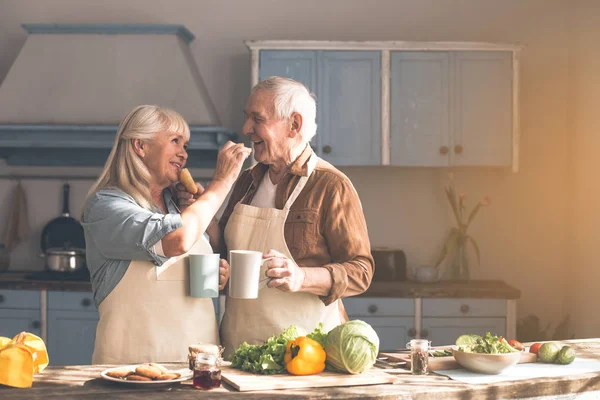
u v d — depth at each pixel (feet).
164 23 15.61
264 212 7.02
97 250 6.74
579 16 14.66
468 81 14.06
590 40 14.08
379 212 15.35
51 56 14.60
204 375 5.11
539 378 5.59
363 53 14.07
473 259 15.25
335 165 14.15
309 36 15.43
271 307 6.89
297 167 6.98
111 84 14.38
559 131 15.26
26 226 15.46
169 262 6.73
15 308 13.51
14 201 15.37
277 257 6.10
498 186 15.26
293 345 5.44
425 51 14.06
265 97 6.86
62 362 13.48
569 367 6.00
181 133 7.09
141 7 15.66
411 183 15.31
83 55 14.57
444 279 15.07
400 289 13.42
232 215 7.25
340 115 14.11
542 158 15.26
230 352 7.10
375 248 15.01
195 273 6.49
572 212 14.90
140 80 14.38
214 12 15.57
